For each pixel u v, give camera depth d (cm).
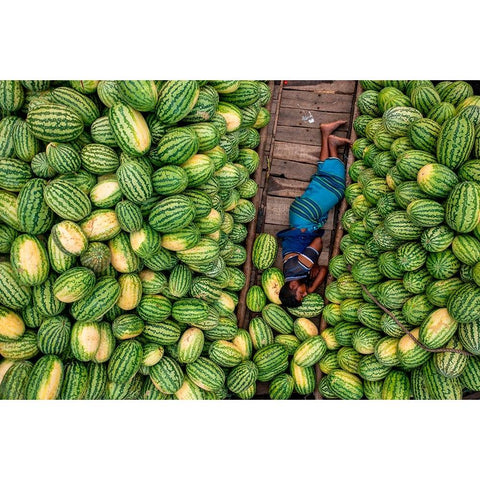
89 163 292
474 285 283
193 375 347
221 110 347
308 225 418
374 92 405
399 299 327
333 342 391
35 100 290
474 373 299
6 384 290
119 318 317
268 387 414
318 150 450
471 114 310
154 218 291
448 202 288
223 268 362
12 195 291
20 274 278
